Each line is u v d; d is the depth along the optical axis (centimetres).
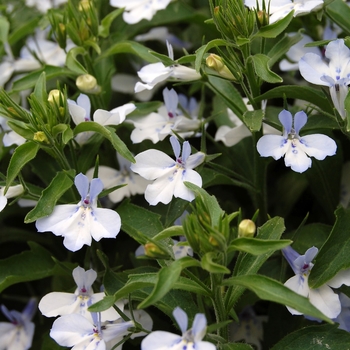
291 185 39
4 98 34
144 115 38
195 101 40
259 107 36
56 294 34
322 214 39
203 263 31
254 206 39
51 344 36
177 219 36
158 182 34
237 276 32
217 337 32
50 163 38
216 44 34
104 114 35
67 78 42
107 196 39
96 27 38
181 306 34
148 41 43
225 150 38
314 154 33
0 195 34
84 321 33
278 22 34
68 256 39
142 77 36
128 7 40
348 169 39
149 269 35
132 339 35
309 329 33
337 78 34
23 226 40
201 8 43
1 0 45
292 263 34
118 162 39
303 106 39
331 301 33
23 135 34
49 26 42
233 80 35
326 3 36
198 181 33
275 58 36
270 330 36
